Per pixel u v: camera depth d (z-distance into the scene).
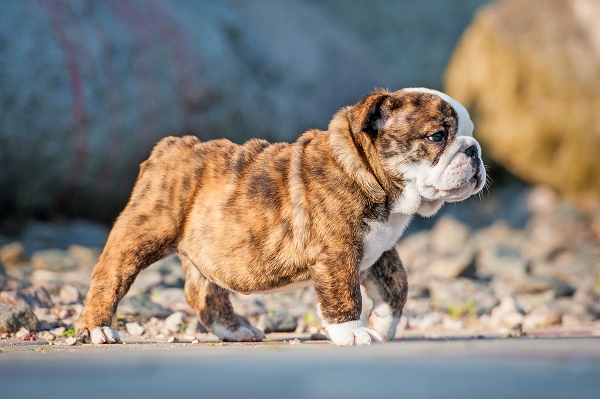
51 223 16.62
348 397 3.13
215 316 8.02
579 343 6.21
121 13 17.45
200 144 7.71
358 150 7.04
